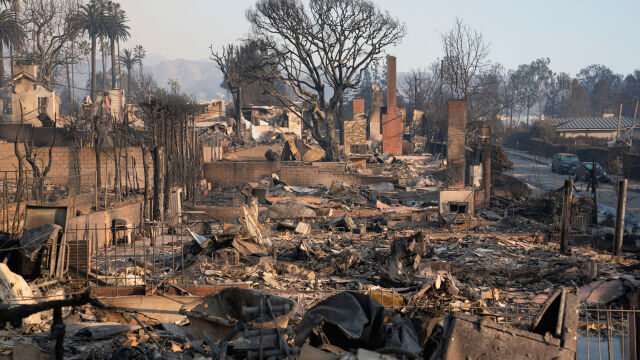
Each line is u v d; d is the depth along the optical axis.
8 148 29.91
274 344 6.54
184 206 28.25
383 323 6.54
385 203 32.72
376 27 51.06
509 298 13.73
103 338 7.65
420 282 14.52
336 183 34.72
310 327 6.45
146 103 29.92
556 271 15.88
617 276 16.06
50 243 12.91
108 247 19.05
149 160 31.25
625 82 178.38
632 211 32.28
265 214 27.17
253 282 14.19
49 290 11.88
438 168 49.69
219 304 7.80
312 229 24.50
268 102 93.19
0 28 77.75
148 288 10.79
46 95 52.78
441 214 25.58
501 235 22.31
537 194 37.16
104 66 129.38
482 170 31.72
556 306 5.88
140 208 23.95
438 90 94.38
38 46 78.88
